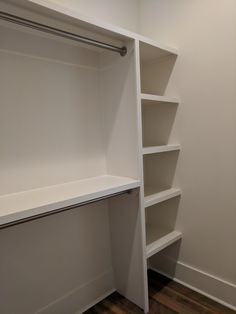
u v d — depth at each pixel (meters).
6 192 1.26
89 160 1.66
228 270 1.62
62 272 1.53
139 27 1.98
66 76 1.50
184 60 1.72
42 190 1.36
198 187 1.73
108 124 1.69
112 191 1.36
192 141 1.73
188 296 1.72
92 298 1.70
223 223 1.62
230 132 1.53
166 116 1.88
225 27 1.49
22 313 1.35
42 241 1.42
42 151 1.40
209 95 1.61
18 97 1.29
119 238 1.71
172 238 1.79
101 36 1.40
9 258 1.28
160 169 1.97
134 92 1.48
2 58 1.22
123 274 1.73
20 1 1.01
